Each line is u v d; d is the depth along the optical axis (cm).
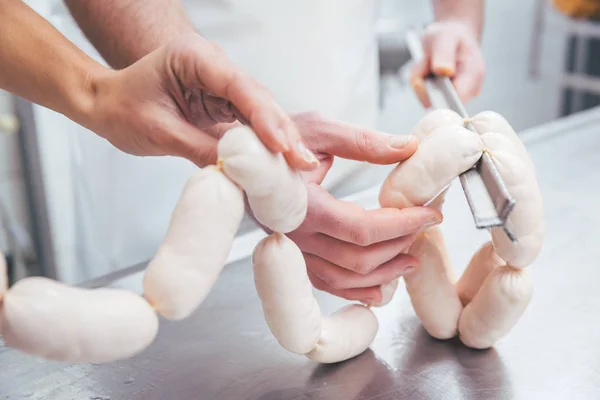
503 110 204
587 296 67
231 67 43
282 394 53
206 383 55
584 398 52
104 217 101
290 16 92
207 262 40
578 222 83
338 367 57
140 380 55
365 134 56
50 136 102
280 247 48
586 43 195
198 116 53
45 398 53
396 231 53
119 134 50
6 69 53
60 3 92
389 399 53
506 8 190
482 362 57
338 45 96
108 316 37
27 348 37
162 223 100
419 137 56
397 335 62
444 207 87
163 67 46
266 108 41
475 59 89
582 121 118
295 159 41
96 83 51
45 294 36
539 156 105
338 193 103
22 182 117
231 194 40
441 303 58
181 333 61
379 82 117
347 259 56
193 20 91
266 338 61
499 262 60
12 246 113
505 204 43
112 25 68
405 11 159
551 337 61
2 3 53
